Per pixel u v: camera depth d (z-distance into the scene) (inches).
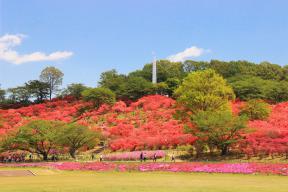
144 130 3393.2
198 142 2618.1
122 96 4913.9
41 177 1736.0
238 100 4165.8
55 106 5002.5
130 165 2084.2
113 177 1690.5
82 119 4254.4
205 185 1330.0
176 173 1851.6
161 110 4079.7
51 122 3149.6
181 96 3137.3
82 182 1460.4
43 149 3036.4
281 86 4284.0
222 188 1239.5
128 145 3056.1
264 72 5310.0
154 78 5575.8
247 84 4234.7
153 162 2295.8
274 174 1705.2
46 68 5994.1
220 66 5821.9
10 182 1488.7
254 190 1185.4
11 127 4018.2
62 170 2090.3
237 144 2564.0
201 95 3043.8
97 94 4495.6
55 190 1210.6
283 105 3718.0
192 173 1835.6
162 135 3063.5
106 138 3385.8
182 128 3085.6
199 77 3171.8
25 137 2925.7
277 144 2337.6
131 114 4148.6
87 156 3112.7
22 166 2327.8
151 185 1334.9
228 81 4840.1
